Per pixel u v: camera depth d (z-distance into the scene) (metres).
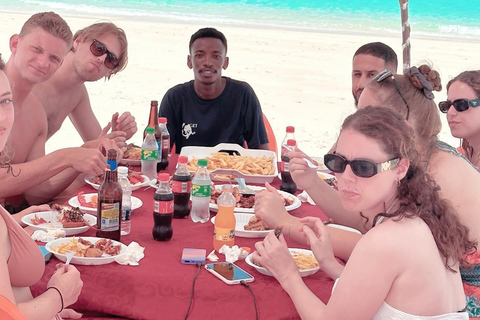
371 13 20.19
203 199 2.50
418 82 2.09
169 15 20.09
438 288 1.65
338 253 2.30
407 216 1.64
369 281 1.62
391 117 1.67
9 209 3.22
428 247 1.63
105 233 2.19
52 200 3.32
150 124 3.28
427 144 2.06
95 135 4.07
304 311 1.77
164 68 12.95
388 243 1.61
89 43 3.61
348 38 18.88
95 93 10.49
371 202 1.66
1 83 1.58
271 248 1.90
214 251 2.20
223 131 3.99
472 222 1.98
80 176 3.46
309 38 18.45
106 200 2.18
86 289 1.99
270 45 16.98
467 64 14.59
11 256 1.66
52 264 2.03
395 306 1.64
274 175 3.11
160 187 2.27
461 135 3.02
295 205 2.67
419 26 19.53
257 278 2.00
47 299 1.72
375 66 3.70
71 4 19.31
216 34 3.85
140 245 2.22
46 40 3.10
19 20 16.09
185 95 3.96
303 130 9.33
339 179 1.70
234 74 13.21
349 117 1.72
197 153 3.48
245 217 2.54
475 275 2.01
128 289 1.96
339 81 13.35
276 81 12.92
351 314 1.65
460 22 19.22
